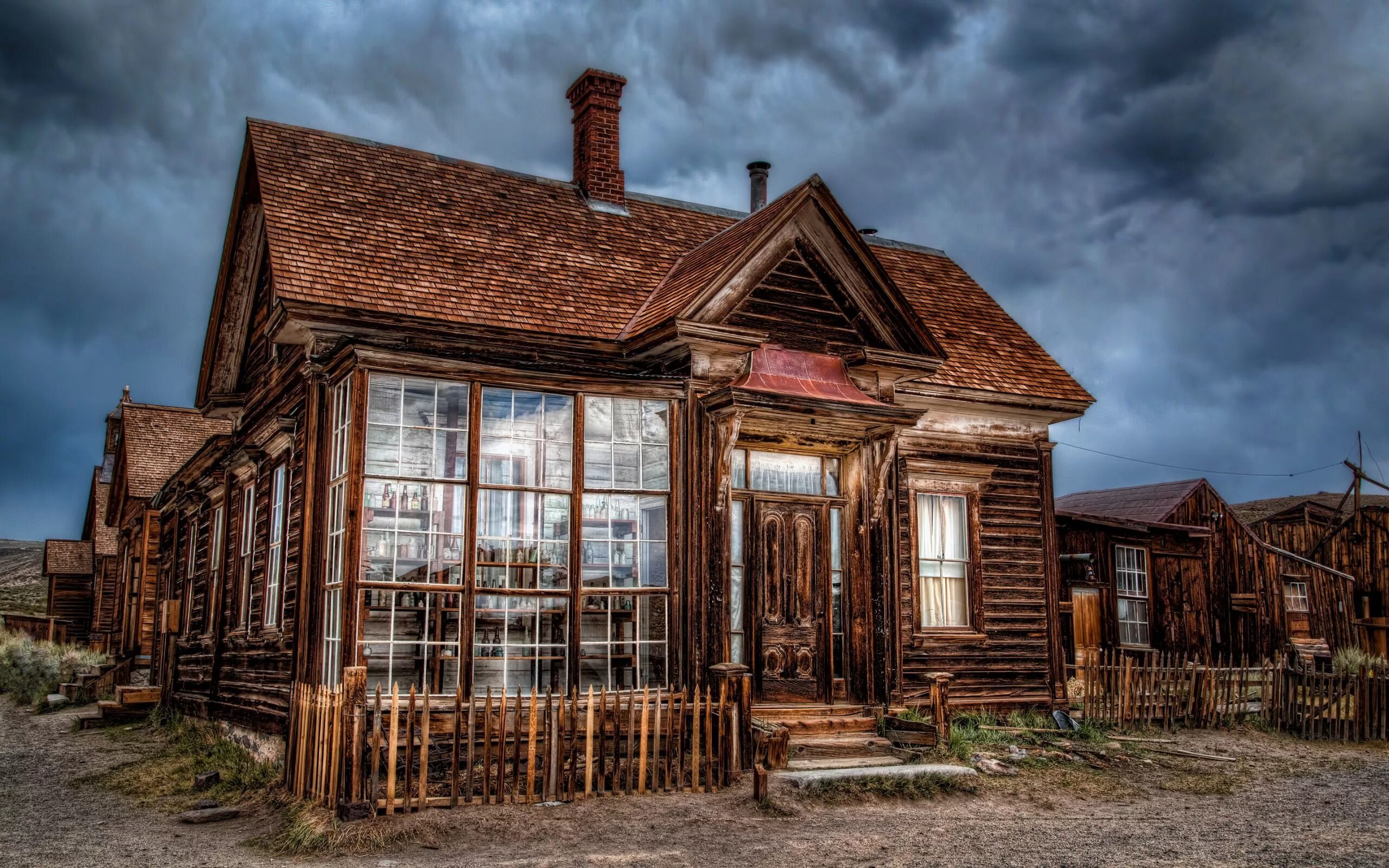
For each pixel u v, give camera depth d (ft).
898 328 42.47
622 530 37.45
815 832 28.60
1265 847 28.02
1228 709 48.83
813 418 38.75
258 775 35.22
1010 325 55.06
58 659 72.64
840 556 41.50
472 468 33.99
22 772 39.65
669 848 26.50
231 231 47.24
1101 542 68.28
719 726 33.12
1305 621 79.92
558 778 30.60
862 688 40.32
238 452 47.85
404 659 35.42
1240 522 76.28
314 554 34.91
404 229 42.93
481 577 35.65
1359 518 88.22
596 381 36.50
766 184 55.57
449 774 32.32
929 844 27.61
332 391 35.53
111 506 90.68
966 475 47.80
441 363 33.91
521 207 48.78
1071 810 32.83
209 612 53.36
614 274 45.73
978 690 46.78
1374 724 48.85
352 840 26.32
